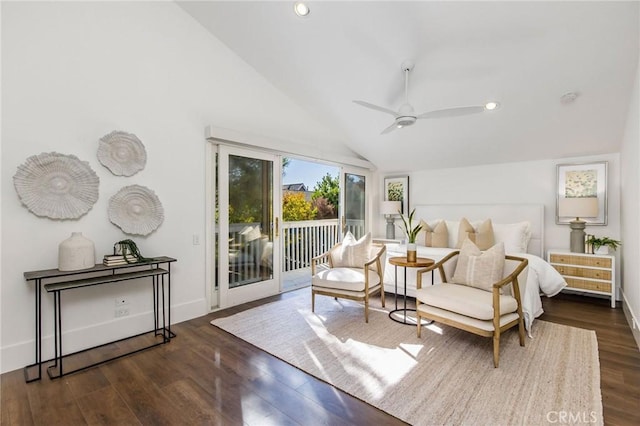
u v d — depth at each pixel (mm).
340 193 5277
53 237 2484
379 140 4898
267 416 1774
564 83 3043
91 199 2648
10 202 2301
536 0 2295
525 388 1991
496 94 3332
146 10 3002
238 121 3787
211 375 2213
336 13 2803
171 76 3195
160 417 1774
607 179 3990
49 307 2471
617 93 3049
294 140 4457
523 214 4492
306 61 3512
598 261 3703
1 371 2250
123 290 2889
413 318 3270
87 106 2646
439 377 2137
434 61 3021
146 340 2820
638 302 2682
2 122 2266
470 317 2408
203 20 3336
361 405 1863
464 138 4352
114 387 2074
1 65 2260
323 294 3375
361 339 2762
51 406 1877
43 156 2408
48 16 2455
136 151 2918
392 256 3963
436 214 5328
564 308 3574
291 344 2682
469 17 2516
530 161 4543
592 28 2441
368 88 3605
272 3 2896
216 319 3303
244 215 3850
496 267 2670
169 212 3186
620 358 2369
